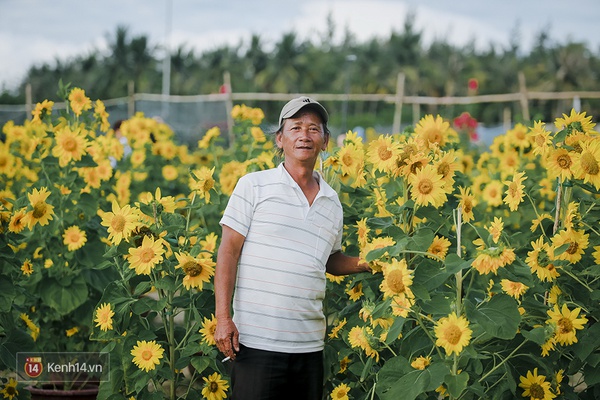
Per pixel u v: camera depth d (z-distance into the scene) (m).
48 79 63.19
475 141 10.95
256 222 3.15
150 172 7.60
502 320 2.77
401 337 3.32
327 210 3.24
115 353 3.55
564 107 50.62
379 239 3.14
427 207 3.34
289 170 3.24
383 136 3.36
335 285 3.84
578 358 3.31
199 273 3.35
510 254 2.72
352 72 65.88
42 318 4.86
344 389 3.48
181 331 3.73
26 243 4.79
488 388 3.12
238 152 5.71
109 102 19.02
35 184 4.83
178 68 67.50
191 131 16.89
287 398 3.12
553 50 57.81
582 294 3.43
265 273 3.11
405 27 68.19
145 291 3.60
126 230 3.36
